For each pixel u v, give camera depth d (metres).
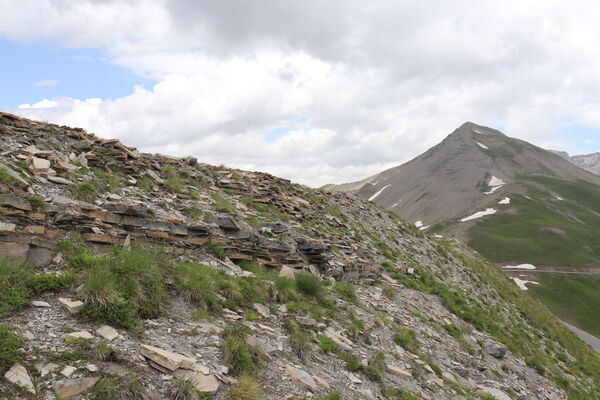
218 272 13.51
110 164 16.97
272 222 21.23
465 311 28.02
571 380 27.34
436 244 47.31
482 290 39.66
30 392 5.82
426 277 30.86
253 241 17.56
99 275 9.00
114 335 7.93
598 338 96.12
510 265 166.75
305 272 18.36
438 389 14.30
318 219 30.12
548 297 133.38
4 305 7.56
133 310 8.88
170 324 9.48
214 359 8.73
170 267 11.53
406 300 23.73
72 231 10.93
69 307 8.09
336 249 24.77
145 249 11.92
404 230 45.16
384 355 14.39
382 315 18.64
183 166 23.53
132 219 12.64
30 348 6.72
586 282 141.75
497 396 16.98
